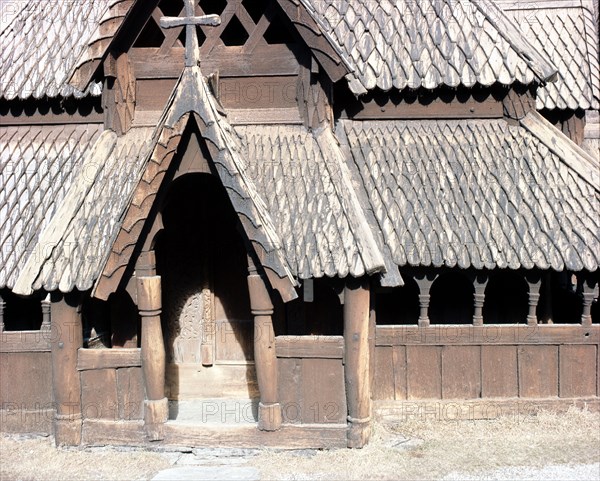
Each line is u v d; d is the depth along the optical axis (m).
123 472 7.32
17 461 7.62
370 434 7.91
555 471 7.29
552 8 11.34
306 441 7.68
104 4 10.69
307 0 8.58
